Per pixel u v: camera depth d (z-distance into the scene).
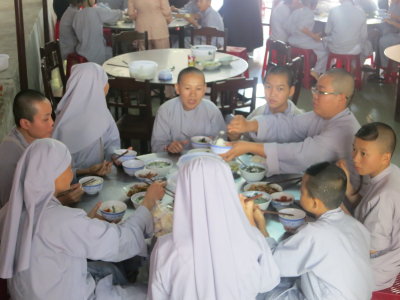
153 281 1.76
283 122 2.92
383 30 7.09
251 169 2.62
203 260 1.66
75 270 1.89
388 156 2.24
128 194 2.42
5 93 4.30
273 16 6.79
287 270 1.93
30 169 1.80
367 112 5.80
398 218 2.21
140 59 4.98
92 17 5.88
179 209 1.70
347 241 1.90
